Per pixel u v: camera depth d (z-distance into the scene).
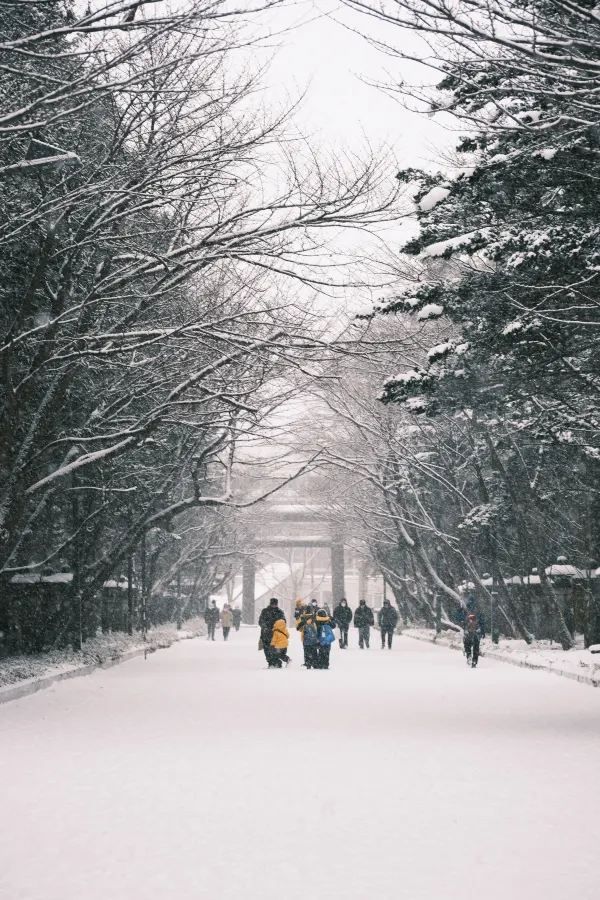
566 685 28.56
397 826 10.31
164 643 58.09
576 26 15.71
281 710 21.62
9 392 26.38
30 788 12.29
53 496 37.75
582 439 38.44
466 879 8.29
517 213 21.69
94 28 15.93
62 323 27.80
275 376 32.50
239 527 95.44
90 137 25.11
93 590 40.22
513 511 48.59
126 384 33.84
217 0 16.88
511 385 24.12
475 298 21.83
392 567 81.44
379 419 53.31
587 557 42.75
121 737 17.02
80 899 7.74
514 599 54.47
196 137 25.05
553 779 13.04
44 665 30.34
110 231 26.80
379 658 44.47
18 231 22.77
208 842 9.64
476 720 19.77
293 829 10.19
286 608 171.62
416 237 22.47
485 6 13.80
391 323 41.72
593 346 22.48
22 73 17.31
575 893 7.85
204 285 33.00
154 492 43.94
